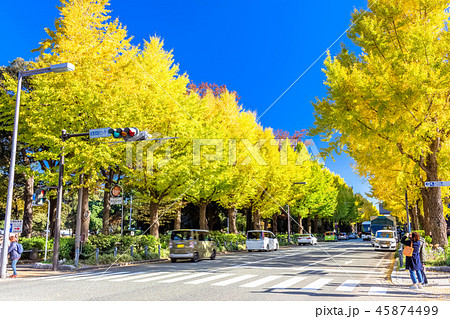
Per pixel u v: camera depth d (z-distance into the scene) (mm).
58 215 15188
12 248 12938
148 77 20000
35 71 13633
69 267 14875
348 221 82938
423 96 14008
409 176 16812
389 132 14695
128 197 37094
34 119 17703
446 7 15055
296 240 47312
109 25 19609
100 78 18578
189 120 20609
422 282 9258
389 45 15891
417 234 9500
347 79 15844
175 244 18984
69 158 18234
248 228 42844
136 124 17750
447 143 16281
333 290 8805
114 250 18109
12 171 13430
